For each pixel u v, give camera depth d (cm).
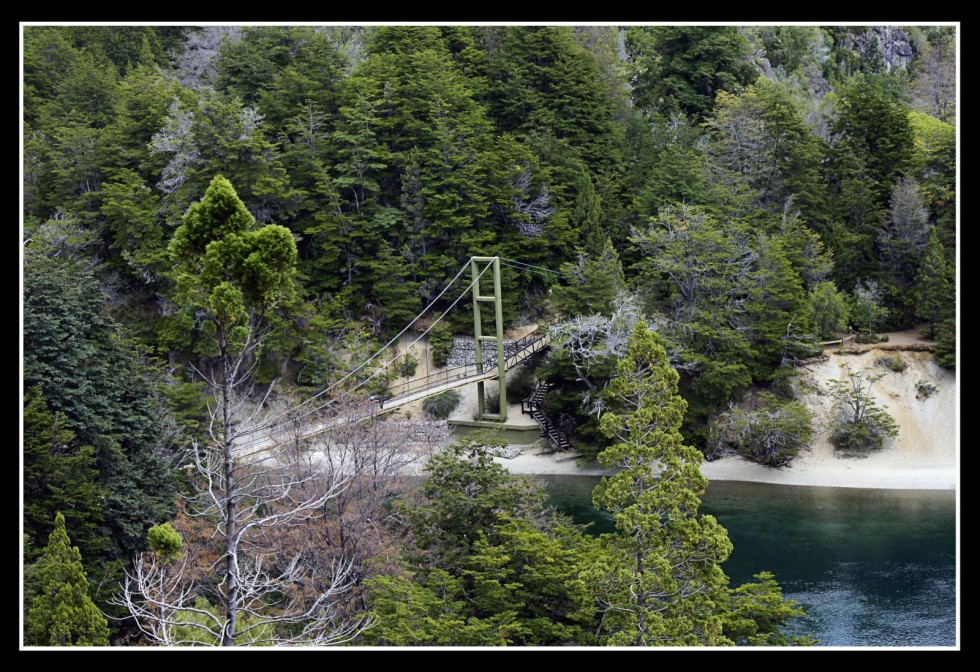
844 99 8875
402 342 7438
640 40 11369
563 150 8094
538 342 7150
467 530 3400
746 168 8244
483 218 7731
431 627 2800
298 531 3266
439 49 8844
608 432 2973
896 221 7500
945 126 9181
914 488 5822
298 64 8650
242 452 4328
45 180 7556
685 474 2892
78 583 2688
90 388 3888
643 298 6844
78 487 3544
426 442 4388
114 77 9462
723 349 6519
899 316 7331
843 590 4181
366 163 7656
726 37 9931
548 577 3047
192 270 1819
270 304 1847
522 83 8706
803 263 7169
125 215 6838
